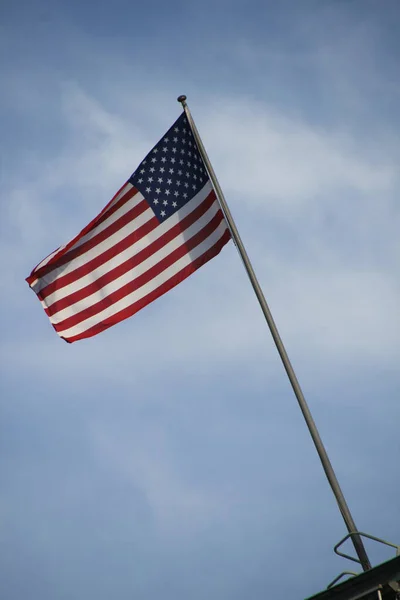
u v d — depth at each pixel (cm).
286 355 2095
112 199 2764
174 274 2652
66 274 2734
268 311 2188
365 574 1376
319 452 1905
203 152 2620
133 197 2761
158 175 2769
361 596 1383
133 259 2705
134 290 2673
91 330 2669
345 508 1786
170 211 2727
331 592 1407
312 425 1955
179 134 2805
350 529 1742
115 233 2742
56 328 2709
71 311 2703
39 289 2748
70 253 2742
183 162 2769
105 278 2708
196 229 2691
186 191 2739
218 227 2669
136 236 2722
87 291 2708
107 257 2727
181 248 2677
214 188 2605
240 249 2353
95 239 2747
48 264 2739
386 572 1371
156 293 2647
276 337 2128
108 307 2677
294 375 2061
